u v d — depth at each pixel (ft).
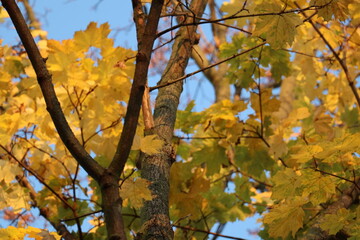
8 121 17.15
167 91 14.57
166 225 11.09
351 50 23.68
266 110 21.15
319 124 20.51
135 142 11.44
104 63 14.76
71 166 19.30
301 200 13.14
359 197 16.88
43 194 19.11
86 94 15.06
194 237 20.90
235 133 21.08
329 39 23.25
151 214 11.25
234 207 24.09
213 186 25.02
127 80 14.97
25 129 18.60
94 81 14.92
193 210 20.01
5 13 17.81
